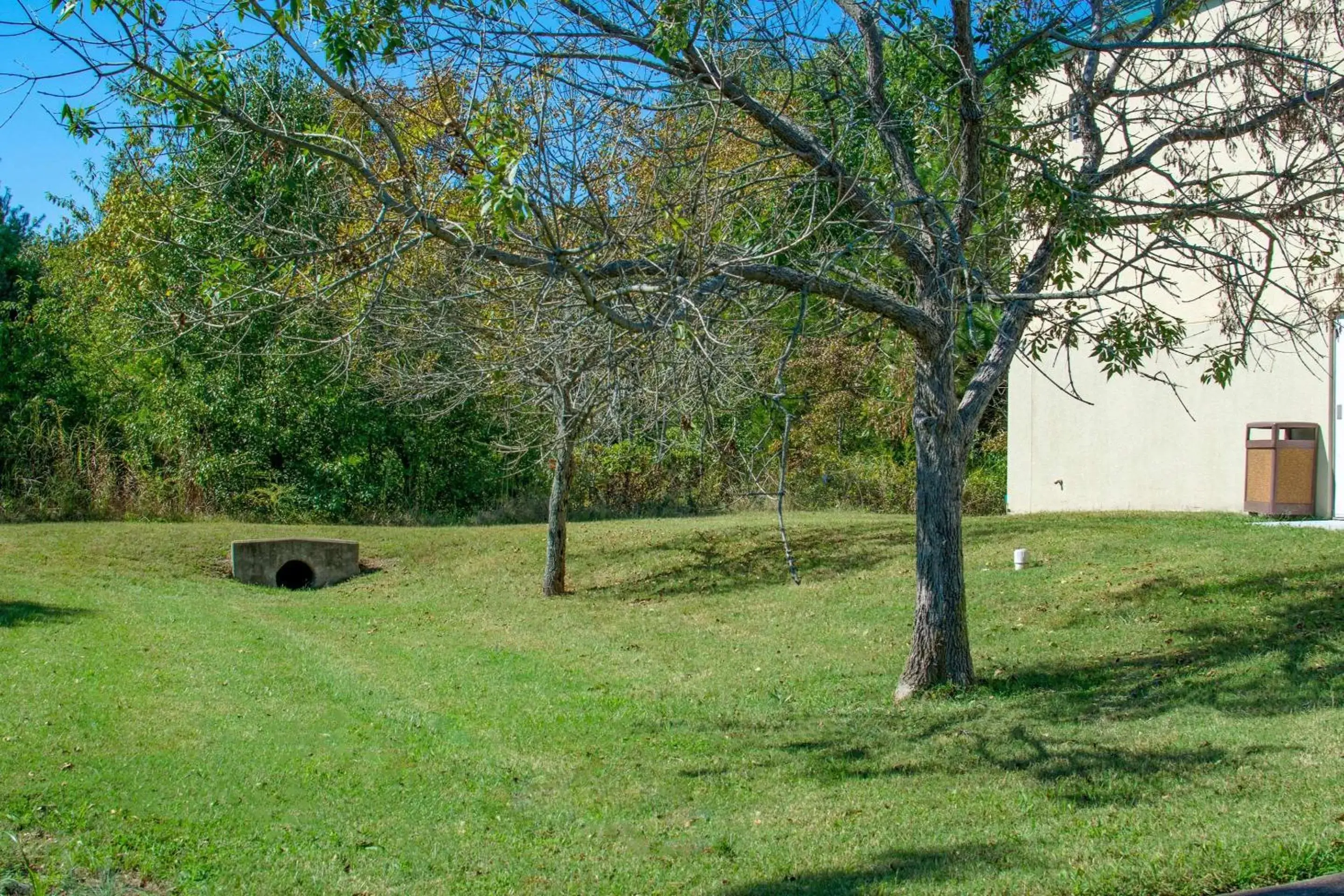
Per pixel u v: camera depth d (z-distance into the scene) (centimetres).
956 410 904
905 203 830
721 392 806
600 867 584
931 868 533
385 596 1658
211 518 2289
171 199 1217
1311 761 631
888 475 2452
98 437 2442
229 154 1055
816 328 902
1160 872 475
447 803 705
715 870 569
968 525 1605
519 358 780
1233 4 1267
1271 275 1418
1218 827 537
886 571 1463
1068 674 916
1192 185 891
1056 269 946
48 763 743
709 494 2319
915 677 916
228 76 634
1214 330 1505
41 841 608
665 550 1747
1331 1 1001
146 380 2455
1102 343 891
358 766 779
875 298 835
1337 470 1372
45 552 1816
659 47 731
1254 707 772
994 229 909
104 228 2161
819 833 617
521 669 1117
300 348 1717
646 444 1348
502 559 1833
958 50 866
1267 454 1413
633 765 785
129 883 562
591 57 750
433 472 2466
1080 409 1747
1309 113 912
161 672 1040
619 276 695
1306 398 1416
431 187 725
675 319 652
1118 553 1278
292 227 884
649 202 699
